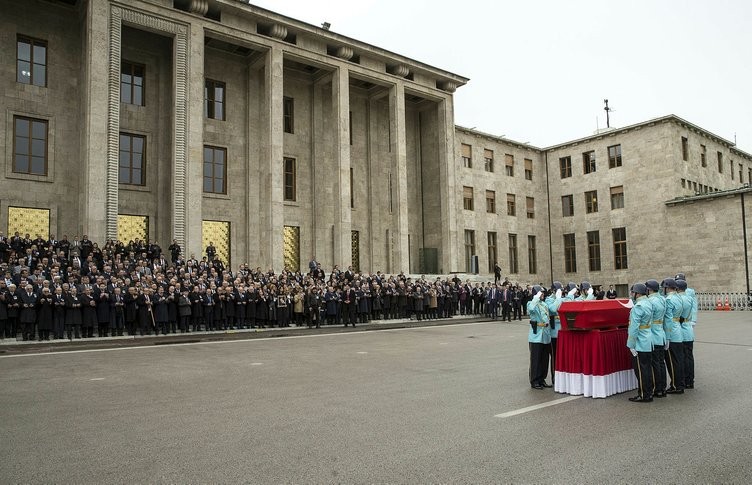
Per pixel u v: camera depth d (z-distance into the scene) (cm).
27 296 1802
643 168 4556
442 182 4100
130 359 1448
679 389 1009
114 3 2667
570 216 5053
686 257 4269
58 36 2773
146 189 2930
